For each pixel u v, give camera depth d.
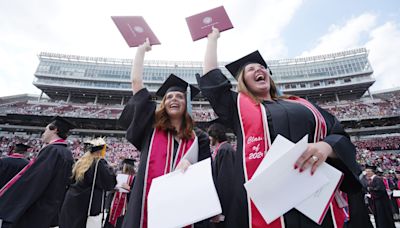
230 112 1.88
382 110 33.47
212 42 2.19
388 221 6.40
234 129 1.87
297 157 1.16
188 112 2.37
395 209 9.10
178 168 1.76
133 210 1.76
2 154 27.67
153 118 2.24
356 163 1.35
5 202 2.56
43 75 43.28
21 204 2.60
